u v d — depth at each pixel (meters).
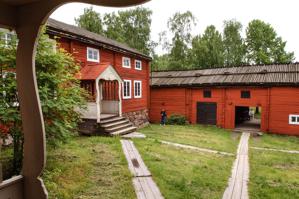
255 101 20.77
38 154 3.17
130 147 10.98
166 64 42.19
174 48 38.91
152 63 40.56
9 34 7.45
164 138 14.97
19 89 3.14
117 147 10.66
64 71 8.09
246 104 21.08
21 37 3.03
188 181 7.29
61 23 16.67
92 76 13.37
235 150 13.22
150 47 40.22
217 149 12.94
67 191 5.92
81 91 8.66
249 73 22.39
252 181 7.88
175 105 24.42
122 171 7.61
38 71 7.17
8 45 7.09
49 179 6.38
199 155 11.11
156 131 18.08
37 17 2.90
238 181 7.80
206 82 22.64
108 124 14.16
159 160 9.23
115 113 16.25
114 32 36.66
